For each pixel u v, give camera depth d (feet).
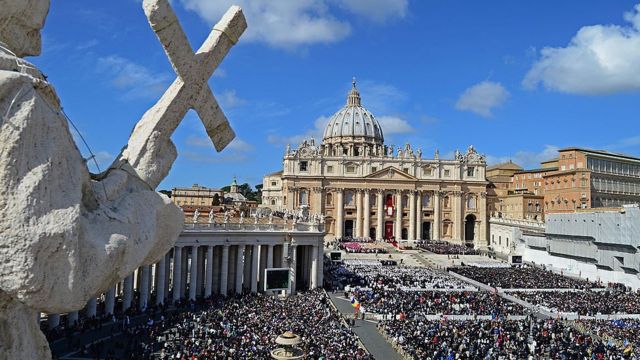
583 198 442.50
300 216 285.23
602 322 185.47
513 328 168.96
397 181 542.16
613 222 290.76
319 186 533.14
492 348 139.54
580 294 240.73
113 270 26.13
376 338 160.25
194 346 118.42
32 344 26.23
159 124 31.22
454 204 547.90
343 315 191.31
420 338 149.59
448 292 242.17
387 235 542.16
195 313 163.53
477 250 465.06
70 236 22.61
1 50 23.56
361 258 389.80
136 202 28.78
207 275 207.51
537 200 506.48
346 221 544.21
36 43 27.86
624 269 286.87
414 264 369.30
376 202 541.34
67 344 128.57
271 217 237.86
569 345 147.33
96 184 27.35
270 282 216.54
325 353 119.96
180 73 31.73
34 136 22.02
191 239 199.62
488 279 280.31
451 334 155.12
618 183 470.80
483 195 551.59
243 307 177.58
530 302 221.05
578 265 331.98
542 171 550.36
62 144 23.49
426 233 554.87
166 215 31.04
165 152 31.94
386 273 305.94
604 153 471.62
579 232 324.60
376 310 197.57
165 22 29.89
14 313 24.94
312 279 251.19
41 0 26.78
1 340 24.30
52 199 22.45
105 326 149.28
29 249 21.25
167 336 131.23
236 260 226.17
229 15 33.68
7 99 21.70
